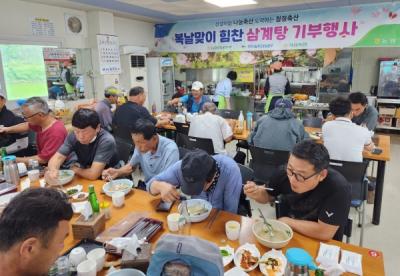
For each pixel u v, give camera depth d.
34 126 2.54
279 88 5.34
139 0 4.33
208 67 6.34
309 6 4.81
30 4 4.34
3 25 4.05
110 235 1.34
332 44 5.05
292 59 5.52
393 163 4.45
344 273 1.08
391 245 2.47
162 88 6.43
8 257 0.71
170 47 6.64
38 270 0.75
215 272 0.74
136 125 1.98
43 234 0.72
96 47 5.26
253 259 1.17
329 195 1.38
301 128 2.70
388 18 4.57
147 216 1.54
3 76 4.15
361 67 6.73
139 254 1.13
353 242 2.52
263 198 1.67
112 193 1.77
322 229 1.34
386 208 3.09
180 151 2.36
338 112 2.43
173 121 3.98
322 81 6.05
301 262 0.88
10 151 3.04
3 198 1.76
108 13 5.32
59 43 4.81
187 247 0.76
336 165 2.22
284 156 2.49
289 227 1.36
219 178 1.65
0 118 3.31
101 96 5.48
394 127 6.25
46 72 4.68
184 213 1.45
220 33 6.01
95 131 2.14
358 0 4.37
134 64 5.98
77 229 1.32
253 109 6.11
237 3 4.56
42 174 2.19
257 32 5.64
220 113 4.59
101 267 1.14
